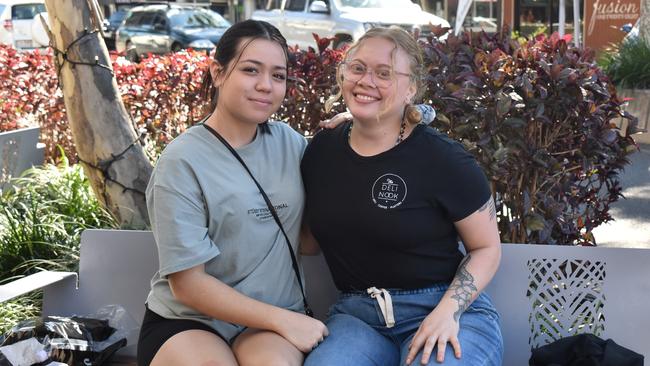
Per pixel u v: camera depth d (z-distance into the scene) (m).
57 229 5.58
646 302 3.50
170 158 3.12
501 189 4.54
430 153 3.18
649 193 8.78
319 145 3.35
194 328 3.14
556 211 4.50
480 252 3.26
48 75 7.96
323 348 3.09
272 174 3.28
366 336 3.17
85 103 5.34
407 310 3.23
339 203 3.22
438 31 5.06
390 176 3.17
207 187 3.12
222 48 3.24
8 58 8.26
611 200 5.01
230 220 3.16
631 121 4.79
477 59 4.54
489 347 3.11
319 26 18.67
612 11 17.78
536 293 3.57
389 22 17.95
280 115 5.49
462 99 4.43
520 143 4.48
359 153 3.25
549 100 4.53
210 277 3.10
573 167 4.73
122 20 25.84
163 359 3.05
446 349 3.02
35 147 6.88
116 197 5.40
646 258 3.48
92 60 5.34
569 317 3.57
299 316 3.14
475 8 23.33
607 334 3.52
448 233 3.25
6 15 23.36
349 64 3.26
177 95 7.05
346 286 3.36
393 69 3.19
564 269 3.81
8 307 4.75
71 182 6.36
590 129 4.60
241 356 3.06
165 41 22.42
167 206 3.07
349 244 3.25
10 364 3.47
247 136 3.28
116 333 3.79
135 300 3.90
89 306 3.93
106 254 3.92
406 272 3.22
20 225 5.61
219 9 33.72
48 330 3.60
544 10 21.14
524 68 4.55
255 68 3.19
